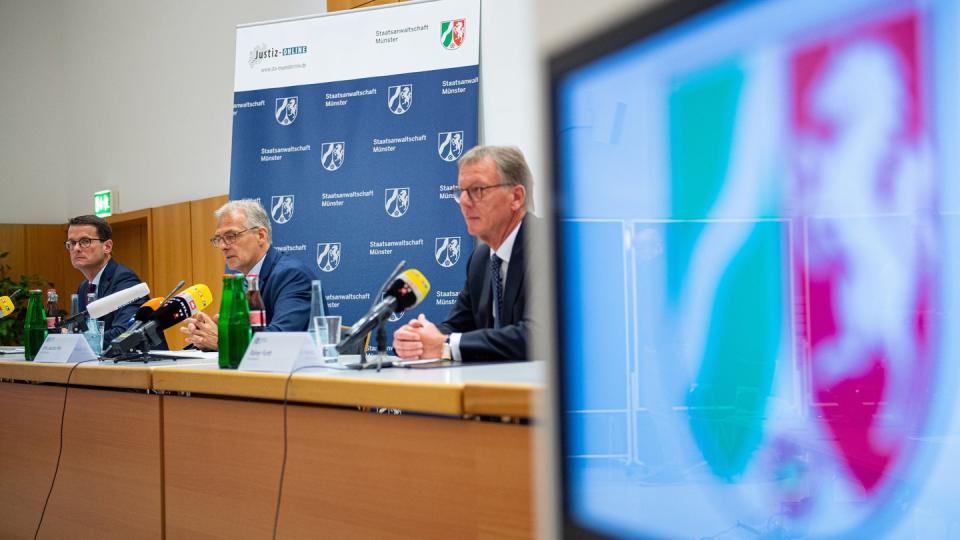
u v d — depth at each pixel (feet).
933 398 1.13
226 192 16.48
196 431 5.56
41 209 21.58
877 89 1.13
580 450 1.44
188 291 7.48
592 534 1.44
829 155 1.17
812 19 1.17
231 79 16.38
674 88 1.28
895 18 1.12
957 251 1.11
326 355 5.82
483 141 11.50
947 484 1.12
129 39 19.34
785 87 1.19
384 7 11.66
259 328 6.20
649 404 1.36
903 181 1.12
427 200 11.27
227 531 5.28
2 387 7.73
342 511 4.50
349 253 11.61
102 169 20.35
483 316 7.04
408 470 4.13
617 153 1.35
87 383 6.56
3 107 21.30
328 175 11.79
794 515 1.23
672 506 1.32
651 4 1.30
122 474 6.23
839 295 1.18
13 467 7.57
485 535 3.66
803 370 1.21
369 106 11.62
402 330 5.83
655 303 1.33
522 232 6.61
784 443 1.23
